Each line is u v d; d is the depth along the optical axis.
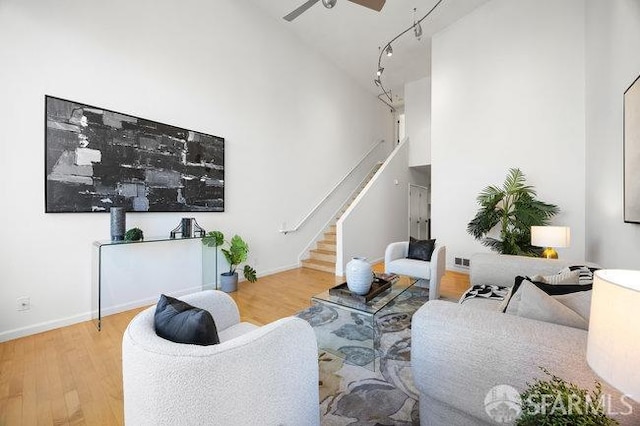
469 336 1.10
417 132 6.75
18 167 2.41
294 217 5.20
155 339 0.98
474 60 4.52
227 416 0.91
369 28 4.92
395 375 1.88
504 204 4.02
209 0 3.81
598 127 3.00
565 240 2.62
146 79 3.20
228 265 4.09
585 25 3.51
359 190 6.94
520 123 4.09
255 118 4.46
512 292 1.58
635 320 0.60
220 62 3.95
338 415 1.51
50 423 1.50
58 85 2.60
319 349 2.23
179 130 3.47
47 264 2.58
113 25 2.94
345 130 6.49
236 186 4.20
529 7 4.00
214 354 0.89
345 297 2.46
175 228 3.46
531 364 0.97
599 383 0.85
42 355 2.16
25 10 2.43
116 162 2.96
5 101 2.35
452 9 4.45
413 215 7.14
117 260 3.02
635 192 2.06
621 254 2.45
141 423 0.93
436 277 3.21
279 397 1.05
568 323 1.12
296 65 5.17
